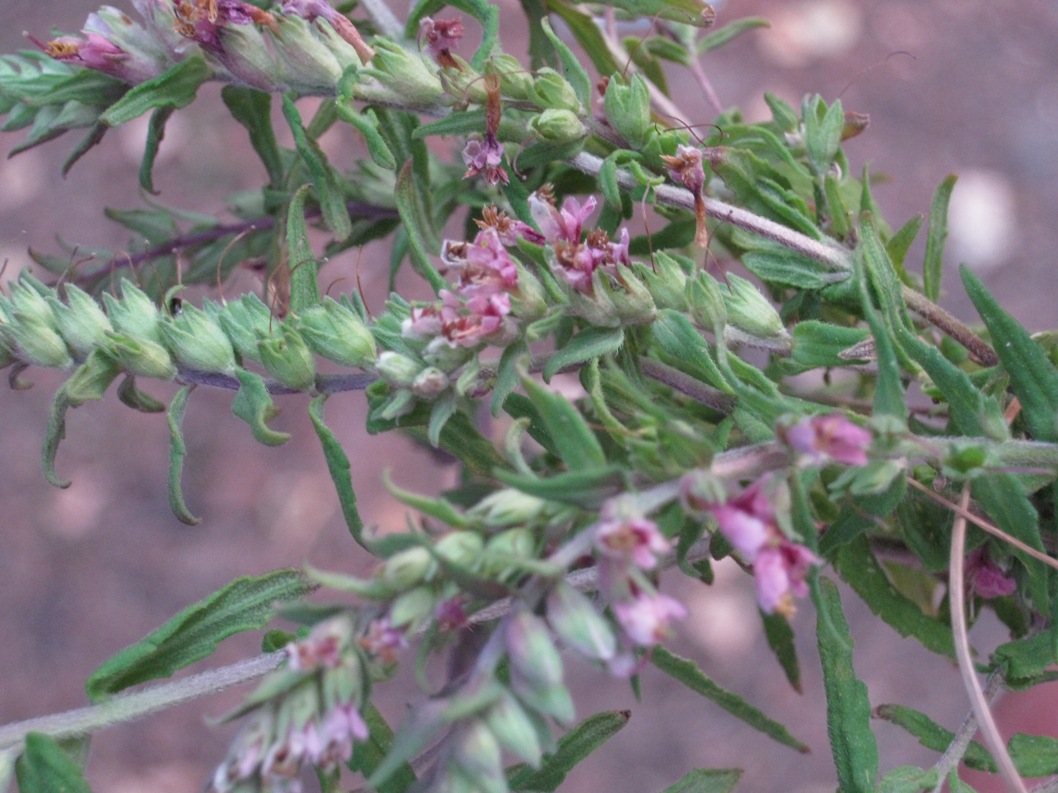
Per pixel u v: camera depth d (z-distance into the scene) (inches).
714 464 8.1
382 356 8.8
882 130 21.8
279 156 10.3
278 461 20.6
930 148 21.7
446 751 7.9
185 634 8.9
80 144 9.8
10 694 19.2
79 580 19.9
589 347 8.9
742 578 20.5
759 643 20.2
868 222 9.2
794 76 22.1
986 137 21.9
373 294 20.4
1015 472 8.6
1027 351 8.7
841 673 8.8
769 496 8.0
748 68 22.0
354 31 9.4
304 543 20.1
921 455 8.3
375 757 8.8
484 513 8.0
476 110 9.3
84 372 9.0
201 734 19.3
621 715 8.9
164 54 9.6
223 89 10.1
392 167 9.2
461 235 14.9
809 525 8.0
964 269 8.7
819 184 9.7
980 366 9.8
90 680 8.6
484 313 8.6
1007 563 9.4
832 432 7.9
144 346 9.0
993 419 8.6
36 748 8.4
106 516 20.2
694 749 19.7
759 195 9.6
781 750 19.7
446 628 8.0
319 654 7.9
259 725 7.9
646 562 7.8
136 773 19.0
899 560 10.1
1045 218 21.4
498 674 9.0
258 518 20.3
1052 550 9.2
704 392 9.1
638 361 9.1
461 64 9.2
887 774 8.9
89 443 20.5
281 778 7.9
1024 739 9.1
